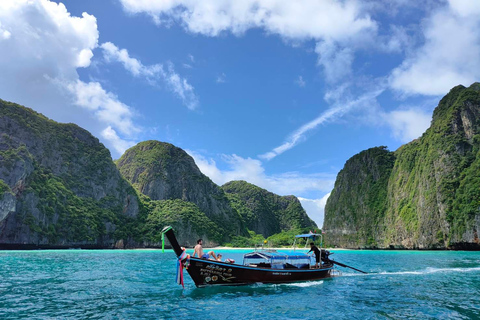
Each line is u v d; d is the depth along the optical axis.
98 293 17.48
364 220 160.12
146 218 162.88
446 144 116.81
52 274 26.80
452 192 104.44
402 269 32.84
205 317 12.51
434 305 14.59
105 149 168.75
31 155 119.56
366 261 47.16
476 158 105.88
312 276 22.34
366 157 182.88
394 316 12.73
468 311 13.49
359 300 15.69
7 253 69.19
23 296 16.53
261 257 21.12
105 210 144.00
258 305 14.51
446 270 31.52
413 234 117.12
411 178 136.50
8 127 123.81
